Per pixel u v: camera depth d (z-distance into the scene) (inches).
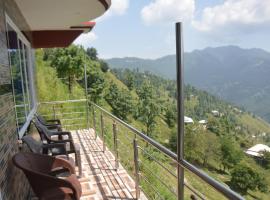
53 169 93.4
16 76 133.3
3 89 78.0
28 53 205.6
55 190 84.5
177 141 65.6
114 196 119.7
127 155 168.1
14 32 129.0
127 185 131.3
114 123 150.7
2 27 87.0
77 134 246.2
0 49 79.4
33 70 243.4
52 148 133.8
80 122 335.9
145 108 1417.3
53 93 463.8
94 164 161.0
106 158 172.7
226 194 46.1
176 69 59.5
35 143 115.4
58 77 711.7
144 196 119.5
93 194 121.8
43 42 248.7
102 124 186.7
